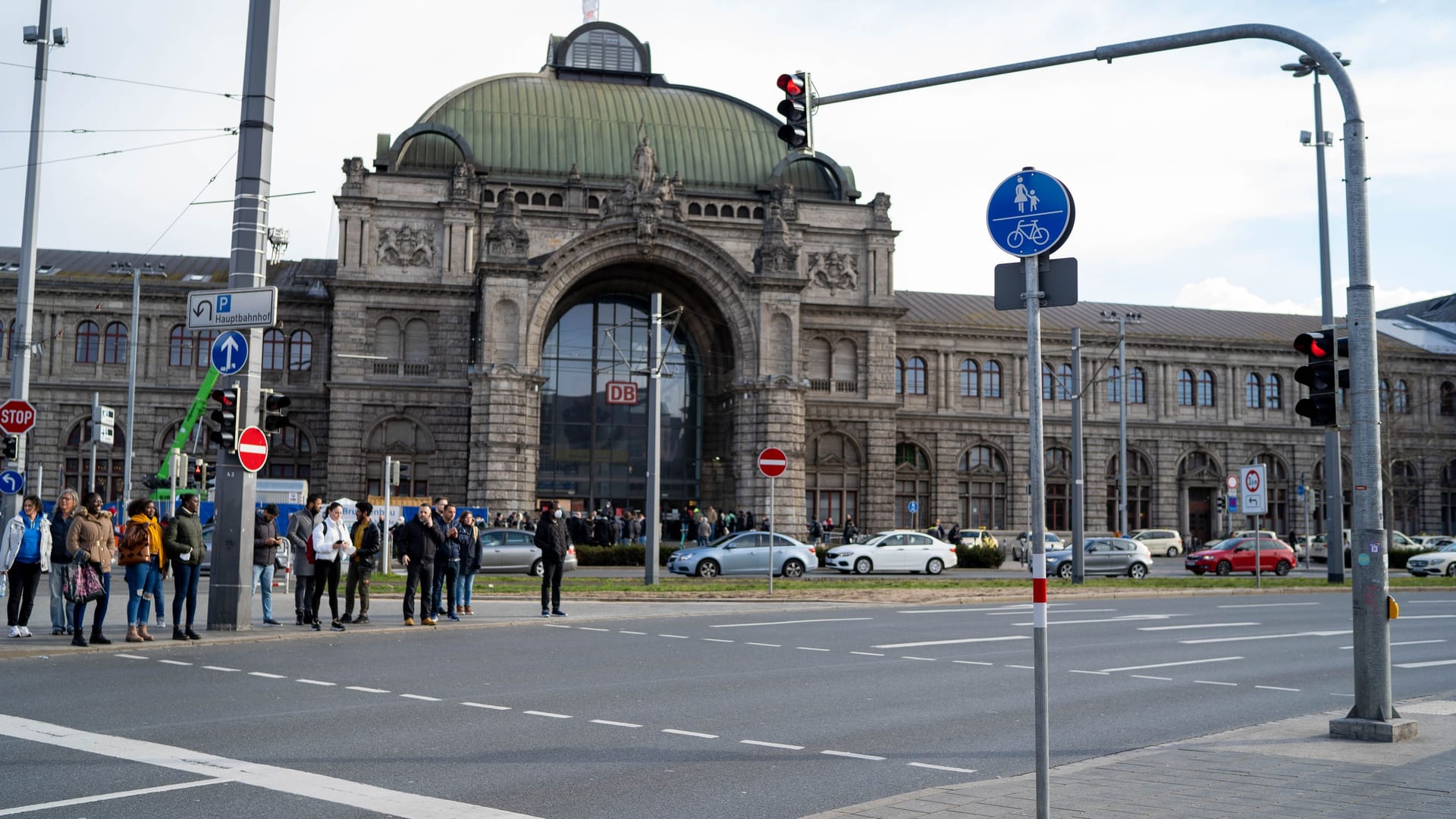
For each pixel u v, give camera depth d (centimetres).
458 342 7112
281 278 7906
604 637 2397
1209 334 9038
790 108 1873
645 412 7494
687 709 1541
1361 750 1255
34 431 7256
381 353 7075
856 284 7731
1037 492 895
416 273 7094
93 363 7350
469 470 6562
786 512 6856
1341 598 3769
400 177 7119
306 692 1622
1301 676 1944
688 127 7806
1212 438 8775
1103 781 1097
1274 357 8931
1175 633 2572
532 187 7275
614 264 6988
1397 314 11119
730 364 7431
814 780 1143
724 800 1055
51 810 962
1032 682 1825
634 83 8200
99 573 2075
